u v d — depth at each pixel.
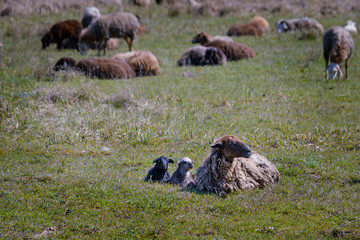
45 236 16.45
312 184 21.94
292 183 22.28
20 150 28.39
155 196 20.08
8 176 22.92
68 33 67.19
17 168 24.48
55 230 17.00
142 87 44.62
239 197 20.00
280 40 72.56
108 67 48.84
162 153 28.11
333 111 38.22
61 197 20.17
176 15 89.12
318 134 31.67
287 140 30.67
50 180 22.44
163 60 59.50
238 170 21.22
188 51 58.06
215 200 19.73
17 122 32.97
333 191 20.94
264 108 39.03
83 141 30.52
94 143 30.20
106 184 21.56
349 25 76.19
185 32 77.75
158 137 31.31
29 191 20.88
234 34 75.69
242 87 46.03
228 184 20.83
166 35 75.88
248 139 30.59
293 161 25.94
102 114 34.97
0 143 29.56
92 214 18.38
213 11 92.25
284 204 19.31
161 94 42.34
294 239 15.92
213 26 82.00
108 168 24.80
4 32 74.62
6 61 56.91
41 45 69.31
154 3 100.38
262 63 57.94
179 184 22.31
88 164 25.38
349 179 22.83
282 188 21.31
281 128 33.25
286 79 49.84
